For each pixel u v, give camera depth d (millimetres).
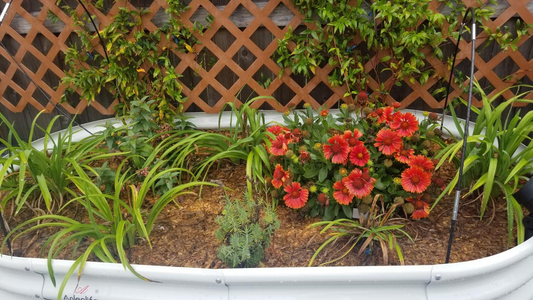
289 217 1941
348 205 1824
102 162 2408
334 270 1493
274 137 1967
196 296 1580
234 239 1557
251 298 1559
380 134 1759
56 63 2744
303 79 2734
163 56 2535
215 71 2568
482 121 2053
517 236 1667
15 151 1863
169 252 1771
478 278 1527
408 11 2227
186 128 2652
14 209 2066
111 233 1709
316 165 1880
